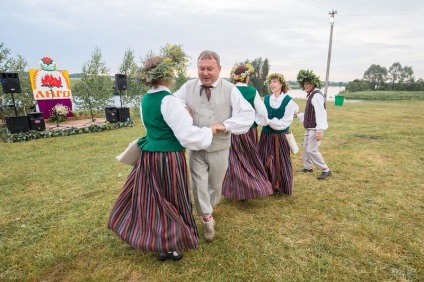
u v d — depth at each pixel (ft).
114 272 6.50
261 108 8.96
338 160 14.90
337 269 6.51
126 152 6.72
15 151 17.98
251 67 8.99
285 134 9.95
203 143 6.11
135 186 6.47
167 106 5.95
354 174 12.74
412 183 11.64
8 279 6.32
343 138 20.80
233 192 9.05
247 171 9.09
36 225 8.59
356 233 7.97
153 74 5.78
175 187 6.35
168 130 6.25
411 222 8.54
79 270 6.58
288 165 10.02
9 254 7.22
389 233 7.91
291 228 8.27
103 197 10.61
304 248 7.31
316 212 9.21
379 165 14.02
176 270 6.54
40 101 27.84
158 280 6.24
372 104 53.52
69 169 14.01
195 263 6.77
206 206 7.37
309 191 10.90
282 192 10.23
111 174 13.16
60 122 28.71
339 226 8.35
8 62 27.12
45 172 13.58
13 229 8.42
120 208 6.67
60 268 6.66
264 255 7.05
